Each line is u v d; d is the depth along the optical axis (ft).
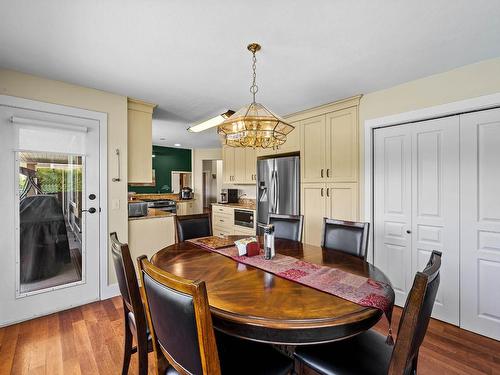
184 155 25.43
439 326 7.50
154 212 12.39
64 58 6.63
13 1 4.51
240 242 6.11
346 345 4.17
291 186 11.83
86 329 7.15
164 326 3.15
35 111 7.70
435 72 7.52
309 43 5.95
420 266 8.25
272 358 3.84
